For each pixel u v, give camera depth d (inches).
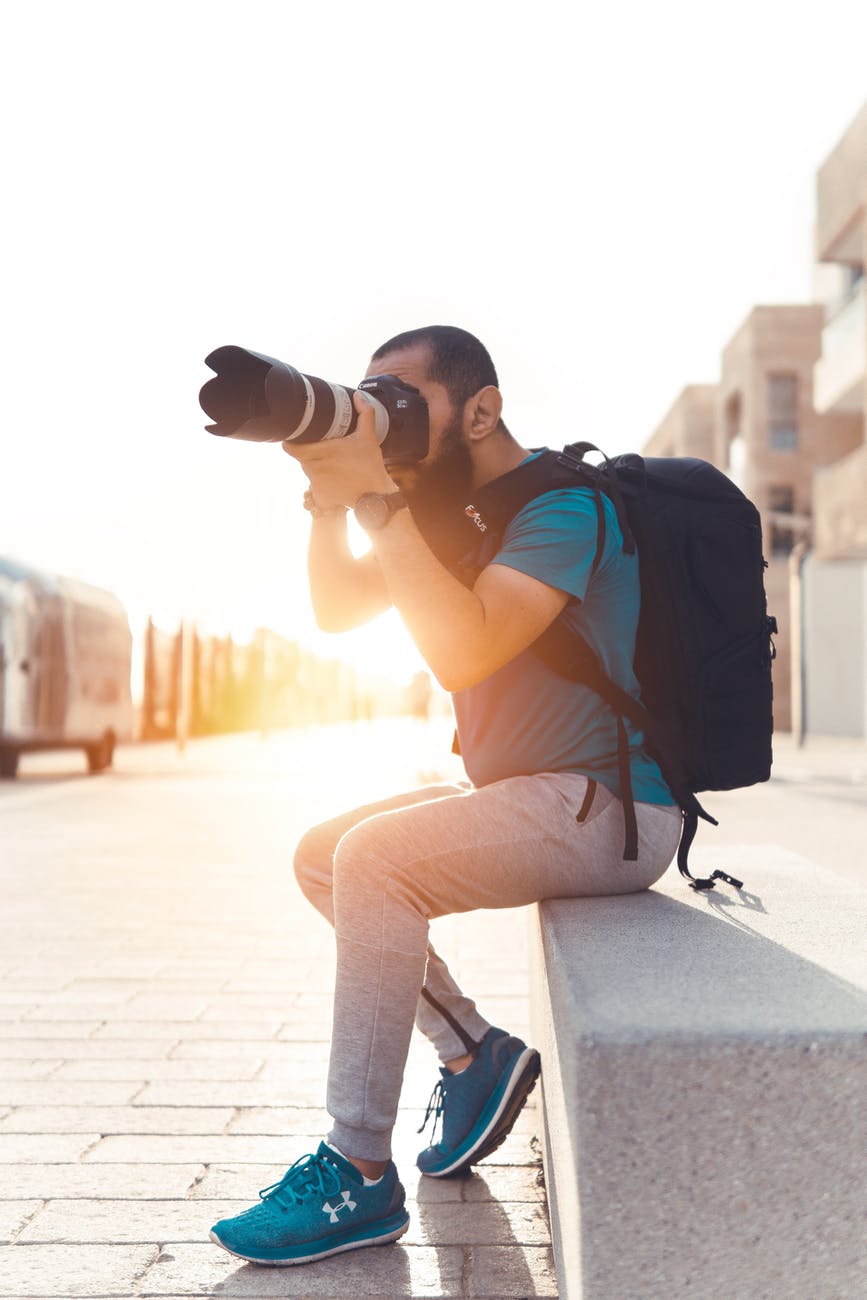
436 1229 98.6
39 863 330.6
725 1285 66.1
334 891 95.1
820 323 1598.2
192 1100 129.3
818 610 1644.9
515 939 223.8
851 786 647.1
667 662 98.3
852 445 1600.6
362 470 89.7
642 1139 66.2
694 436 1934.1
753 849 147.6
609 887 100.8
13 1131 119.8
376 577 119.3
